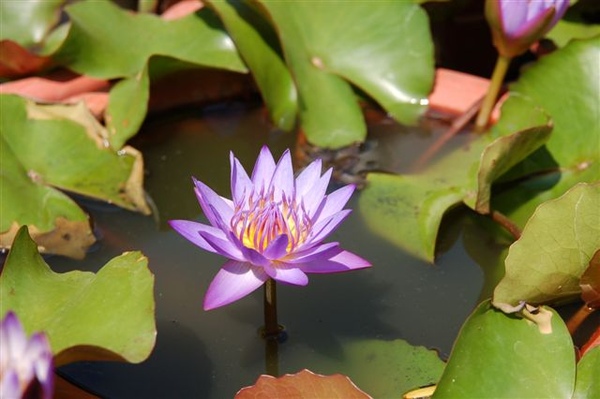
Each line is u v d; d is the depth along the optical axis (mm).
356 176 1361
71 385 1177
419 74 1418
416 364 1204
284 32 1383
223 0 1396
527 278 1191
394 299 1260
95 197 1332
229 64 1406
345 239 1302
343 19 1421
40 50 1425
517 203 1332
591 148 1343
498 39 1351
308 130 1378
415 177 1354
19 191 1294
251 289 1138
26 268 1171
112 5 1411
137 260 1158
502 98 1421
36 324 1147
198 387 1193
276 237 1144
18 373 1048
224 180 1379
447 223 1325
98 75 1389
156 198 1357
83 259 1290
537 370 1147
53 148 1331
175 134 1420
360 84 1410
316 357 1214
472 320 1158
